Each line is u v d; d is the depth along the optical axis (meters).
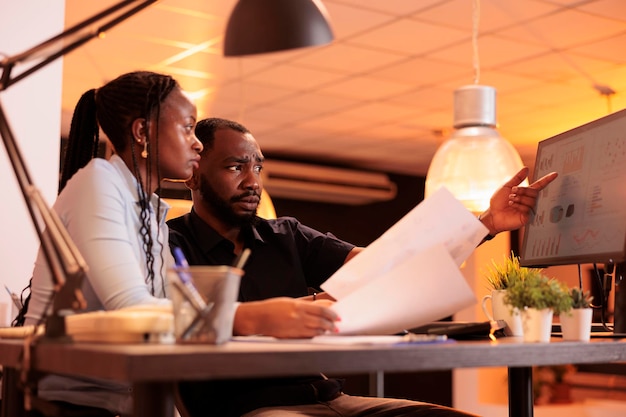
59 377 1.52
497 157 3.35
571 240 1.88
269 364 1.03
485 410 7.37
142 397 1.07
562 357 1.30
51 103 2.50
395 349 1.11
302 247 2.17
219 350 1.02
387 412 1.74
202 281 1.17
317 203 9.84
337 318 1.32
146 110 1.62
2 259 2.31
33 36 2.47
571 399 7.83
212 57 5.43
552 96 6.44
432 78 5.95
